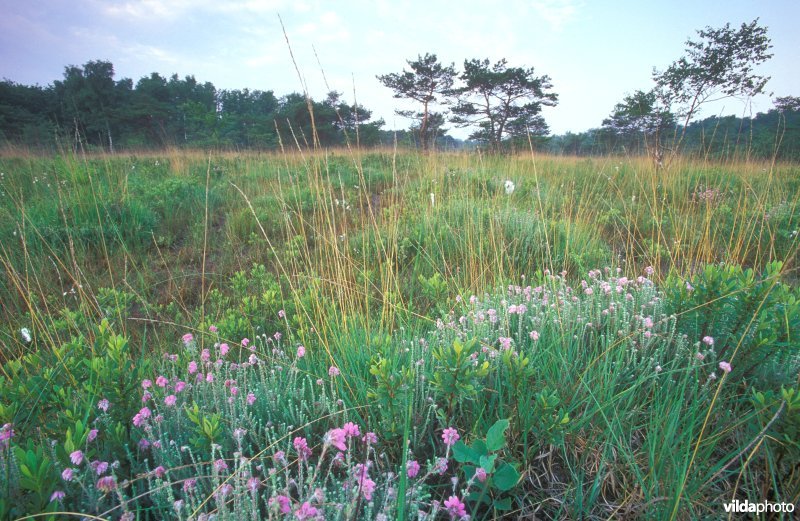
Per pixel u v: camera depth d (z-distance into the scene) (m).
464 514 1.32
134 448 1.82
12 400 1.96
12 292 4.23
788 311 2.14
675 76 12.86
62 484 1.51
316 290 3.40
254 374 2.43
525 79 33.28
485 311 2.86
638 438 1.99
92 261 5.25
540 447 1.90
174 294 4.55
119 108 43.94
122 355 2.10
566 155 15.85
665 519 1.54
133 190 8.10
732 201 6.76
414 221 5.79
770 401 1.74
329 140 35.94
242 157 14.85
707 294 2.31
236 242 6.04
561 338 2.43
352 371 2.41
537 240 4.94
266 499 1.57
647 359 2.33
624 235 5.75
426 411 2.09
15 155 12.93
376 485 1.62
